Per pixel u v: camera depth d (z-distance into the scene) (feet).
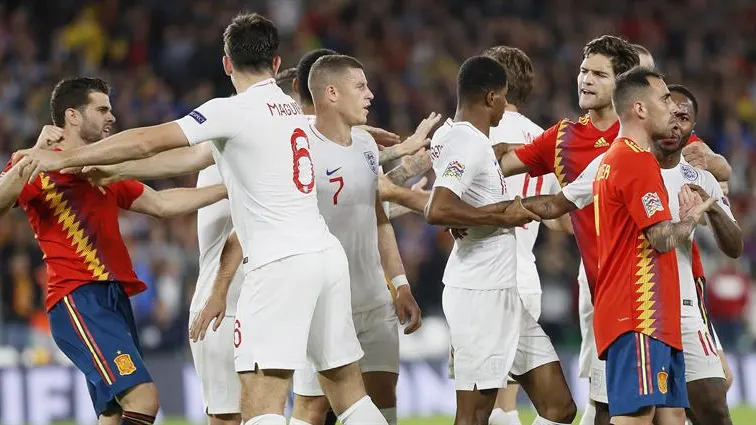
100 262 82.69
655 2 306.76
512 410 97.86
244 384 75.31
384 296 87.92
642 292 74.18
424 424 146.30
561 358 162.71
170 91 247.91
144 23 258.57
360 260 86.07
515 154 90.12
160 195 86.38
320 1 280.51
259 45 75.77
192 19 264.31
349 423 77.82
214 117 72.84
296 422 86.48
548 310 191.42
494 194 82.07
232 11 269.23
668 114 76.13
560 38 289.53
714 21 308.40
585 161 86.94
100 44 253.24
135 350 82.02
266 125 74.28
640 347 73.97
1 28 248.11
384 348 87.92
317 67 83.51
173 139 71.92
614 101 77.46
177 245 185.47
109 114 84.64
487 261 82.07
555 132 88.58
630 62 85.25
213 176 90.33
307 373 85.87
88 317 81.71
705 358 80.69
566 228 97.04
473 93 81.25
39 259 175.32
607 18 299.38
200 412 152.66
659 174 74.43
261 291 74.38
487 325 81.87
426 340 183.93
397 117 239.30
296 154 75.41
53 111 83.87
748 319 201.36
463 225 79.25
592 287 85.10
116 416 83.35
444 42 278.26
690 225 72.90
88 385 83.41
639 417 74.49
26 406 144.56
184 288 179.32
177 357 170.19
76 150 72.38
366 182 85.10
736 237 80.43
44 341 168.96
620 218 74.84
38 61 252.42
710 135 262.67
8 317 171.12
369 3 282.77
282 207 74.69
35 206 82.43
